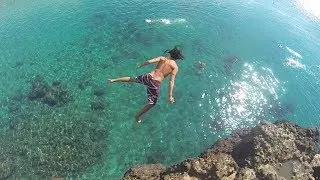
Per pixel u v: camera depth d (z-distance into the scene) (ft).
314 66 112.88
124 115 90.74
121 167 79.30
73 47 111.45
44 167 77.36
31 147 80.94
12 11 124.57
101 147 82.69
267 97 100.94
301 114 96.99
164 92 97.66
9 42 111.14
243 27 127.54
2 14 122.52
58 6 129.18
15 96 93.20
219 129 90.27
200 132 88.89
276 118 95.04
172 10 132.16
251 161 55.83
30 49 109.29
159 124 89.20
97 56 108.78
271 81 106.01
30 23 119.44
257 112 96.17
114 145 83.66
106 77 101.45
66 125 86.58
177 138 86.69
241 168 53.47
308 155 57.67
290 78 107.76
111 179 76.64
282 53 116.98
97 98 94.43
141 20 125.18
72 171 77.46
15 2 129.18
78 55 108.58
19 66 103.19
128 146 83.71
